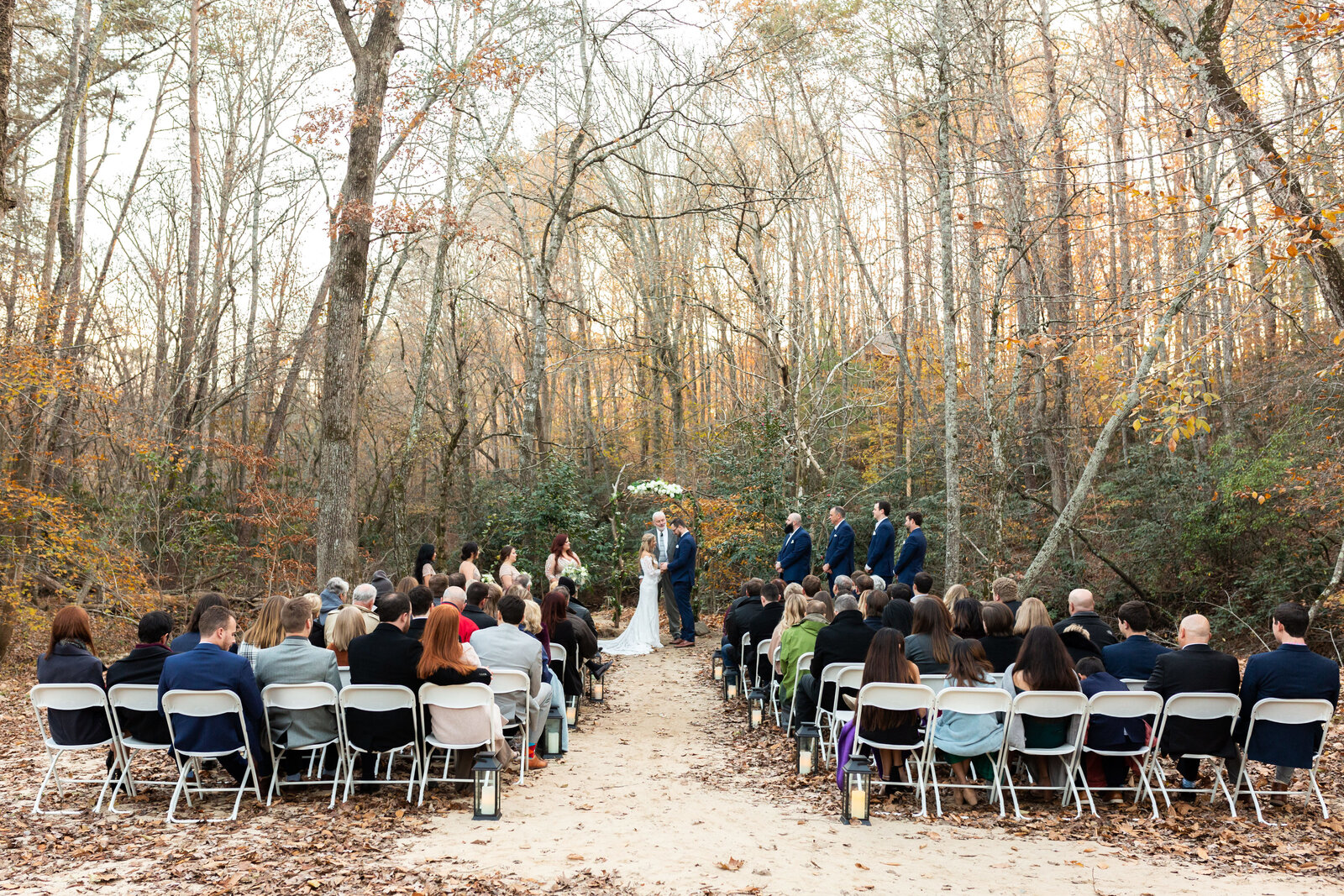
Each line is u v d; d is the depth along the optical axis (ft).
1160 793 20.77
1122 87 51.31
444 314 90.38
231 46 78.59
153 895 14.12
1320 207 23.41
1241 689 19.89
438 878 14.98
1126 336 32.12
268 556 59.93
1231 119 30.83
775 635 28.89
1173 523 51.85
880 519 40.34
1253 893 14.40
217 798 20.44
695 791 21.77
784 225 90.58
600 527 56.03
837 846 17.11
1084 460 66.64
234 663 19.44
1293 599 46.55
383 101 42.75
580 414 114.11
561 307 91.76
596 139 78.02
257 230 84.33
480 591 26.35
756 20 59.82
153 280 82.74
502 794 21.26
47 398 45.47
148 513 56.39
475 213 85.81
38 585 50.52
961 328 85.05
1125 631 22.99
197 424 69.92
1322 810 18.74
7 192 37.55
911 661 21.99
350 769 20.10
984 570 46.57
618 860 16.15
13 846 16.60
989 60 47.85
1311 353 47.34
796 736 23.97
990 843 17.29
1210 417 61.00
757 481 56.34
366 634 20.88
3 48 36.94
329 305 41.73
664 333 85.92
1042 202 55.57
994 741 19.58
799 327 73.87
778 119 80.43
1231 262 25.57
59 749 19.51
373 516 85.05
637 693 36.65
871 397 78.89
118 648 47.93
